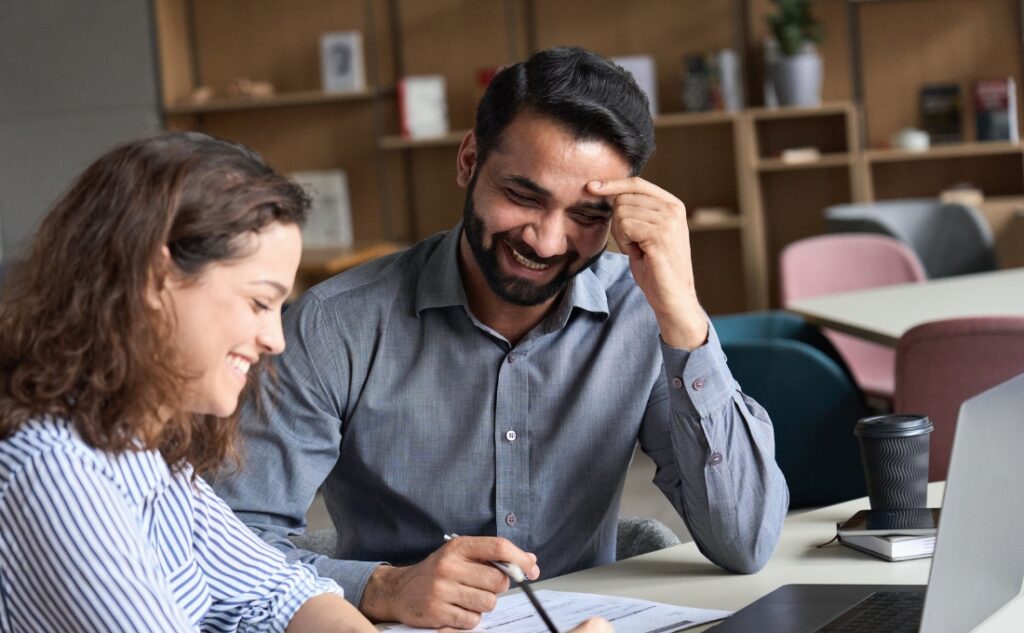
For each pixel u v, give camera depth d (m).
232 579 1.59
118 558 1.25
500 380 1.94
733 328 3.98
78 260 1.27
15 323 1.29
